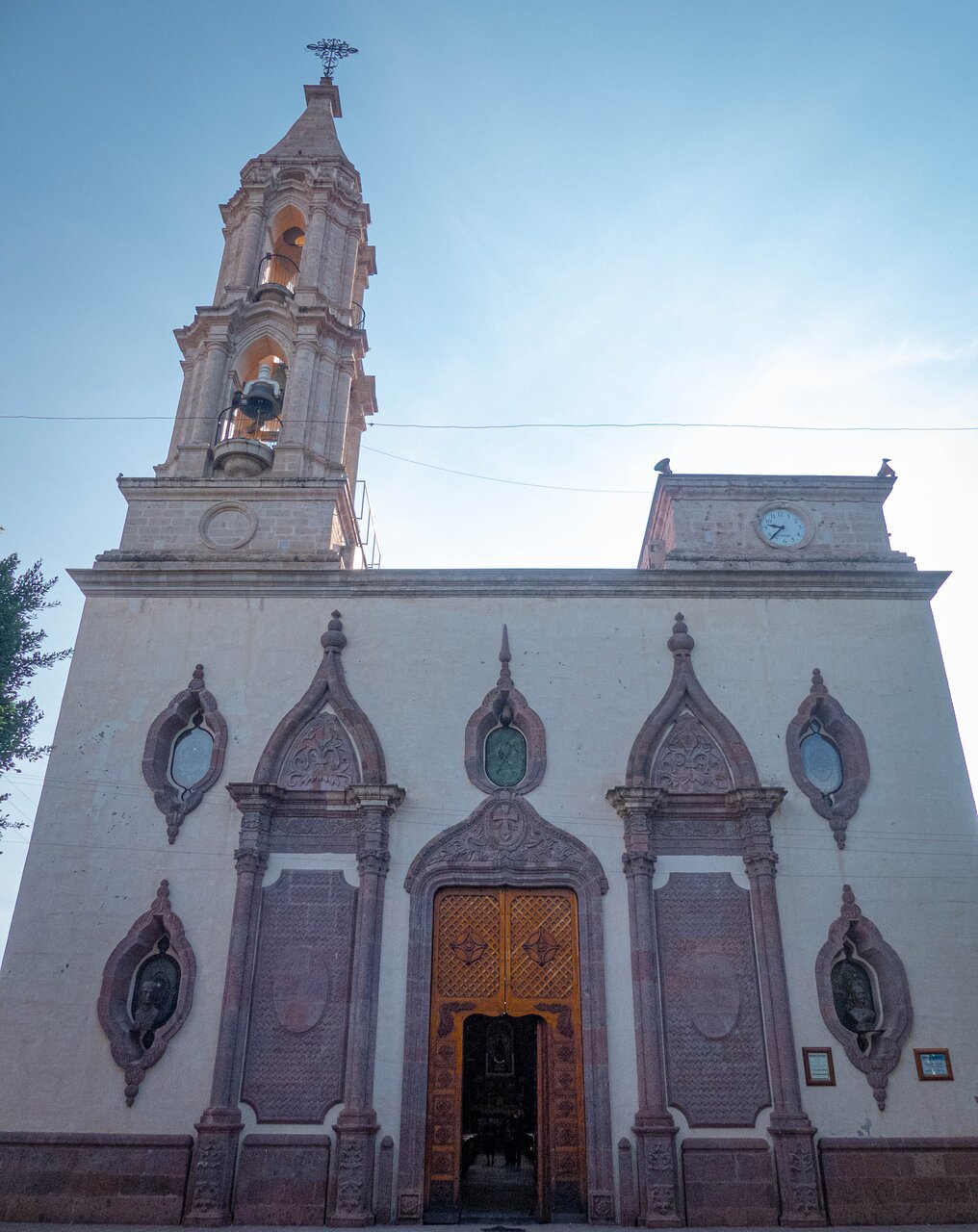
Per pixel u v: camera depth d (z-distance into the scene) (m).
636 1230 16.31
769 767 20.23
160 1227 16.20
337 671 21.02
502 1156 27.53
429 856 19.38
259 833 19.33
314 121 31.30
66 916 18.91
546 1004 18.58
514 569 22.14
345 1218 16.39
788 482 23.86
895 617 21.88
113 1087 17.61
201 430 24.97
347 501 25.05
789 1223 16.55
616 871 19.27
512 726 21.02
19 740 26.84
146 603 22.06
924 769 20.30
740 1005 18.25
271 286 27.00
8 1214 16.64
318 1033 18.03
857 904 19.00
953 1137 17.34
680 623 21.47
